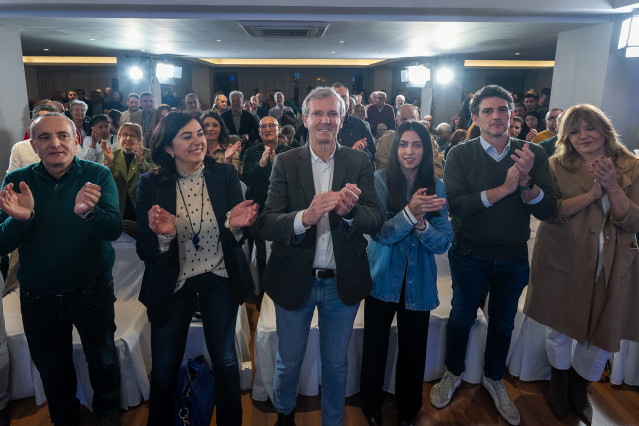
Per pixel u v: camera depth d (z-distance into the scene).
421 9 5.31
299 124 6.79
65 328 1.75
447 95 10.61
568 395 2.08
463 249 1.91
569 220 1.89
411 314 1.78
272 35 7.33
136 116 6.14
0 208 1.42
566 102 6.13
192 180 1.60
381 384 1.88
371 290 1.77
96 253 1.67
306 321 1.61
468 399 2.12
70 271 1.61
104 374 1.80
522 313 2.23
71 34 7.28
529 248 2.59
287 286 1.53
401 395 1.88
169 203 1.53
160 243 1.44
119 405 2.01
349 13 5.32
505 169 1.82
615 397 2.16
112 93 10.39
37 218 1.57
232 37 7.64
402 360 1.85
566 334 1.92
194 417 1.79
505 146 1.85
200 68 14.53
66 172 1.62
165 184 1.54
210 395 1.90
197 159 1.52
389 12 5.40
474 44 8.36
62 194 1.60
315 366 2.09
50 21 5.73
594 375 1.95
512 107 1.80
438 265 2.56
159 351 1.59
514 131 3.84
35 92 14.57
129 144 2.81
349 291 1.53
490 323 2.03
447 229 1.73
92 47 9.33
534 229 2.61
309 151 1.55
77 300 1.66
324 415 1.71
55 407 1.81
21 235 1.50
